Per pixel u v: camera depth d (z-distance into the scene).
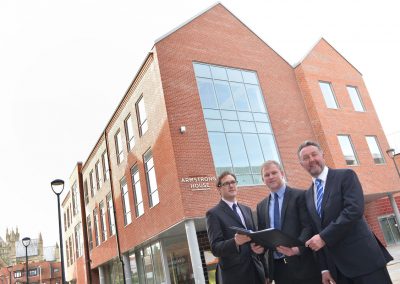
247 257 4.37
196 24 18.12
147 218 17.28
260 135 17.64
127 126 20.50
